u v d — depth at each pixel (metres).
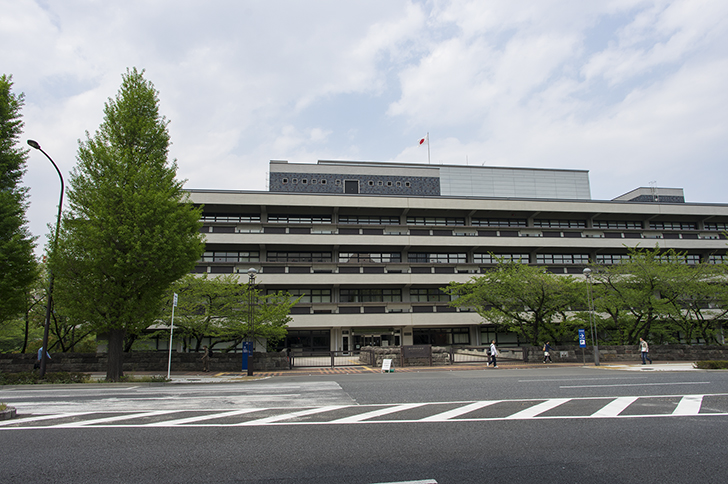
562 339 37.84
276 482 5.02
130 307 18.23
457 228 48.47
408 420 8.49
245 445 6.65
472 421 8.35
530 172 57.50
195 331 28.02
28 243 20.30
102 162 18.80
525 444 6.64
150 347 40.53
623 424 8.02
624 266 33.50
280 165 51.03
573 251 50.72
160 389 14.98
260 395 12.77
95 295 18.17
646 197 58.16
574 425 7.95
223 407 10.35
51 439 7.04
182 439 7.02
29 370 23.91
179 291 27.05
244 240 43.66
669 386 13.98
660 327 35.97
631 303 31.78
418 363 28.23
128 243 17.50
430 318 44.59
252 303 27.25
